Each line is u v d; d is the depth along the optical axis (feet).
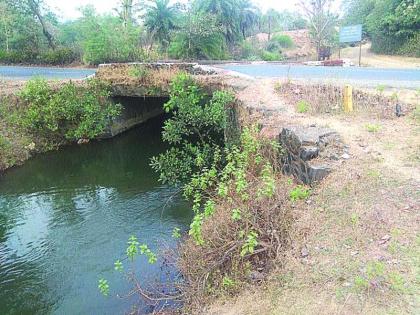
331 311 14.14
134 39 85.76
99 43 83.41
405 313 13.42
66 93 52.90
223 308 16.40
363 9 116.16
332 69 55.42
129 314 20.70
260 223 20.53
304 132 26.61
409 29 87.61
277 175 26.32
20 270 26.78
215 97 40.06
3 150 46.73
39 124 52.06
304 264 16.92
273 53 118.52
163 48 96.73
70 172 45.06
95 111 53.47
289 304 15.08
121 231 31.07
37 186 41.37
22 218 34.32
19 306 23.36
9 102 52.70
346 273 15.72
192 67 53.72
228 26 103.91
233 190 23.36
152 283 22.59
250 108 35.27
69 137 53.78
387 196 20.11
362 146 25.61
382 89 35.76
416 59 81.56
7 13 100.53
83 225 32.50
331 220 19.36
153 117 69.31
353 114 32.27
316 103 34.37
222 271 19.19
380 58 88.02
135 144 54.85
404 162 23.24
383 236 17.39
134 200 36.83
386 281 14.79
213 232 20.75
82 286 24.68
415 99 34.17
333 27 109.50
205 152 38.34
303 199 21.85
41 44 103.14
